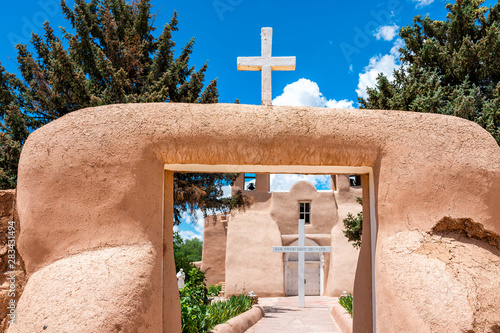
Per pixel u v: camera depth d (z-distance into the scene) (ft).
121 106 16.25
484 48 40.34
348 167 17.34
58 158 15.44
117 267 14.24
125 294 13.76
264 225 65.87
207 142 15.88
